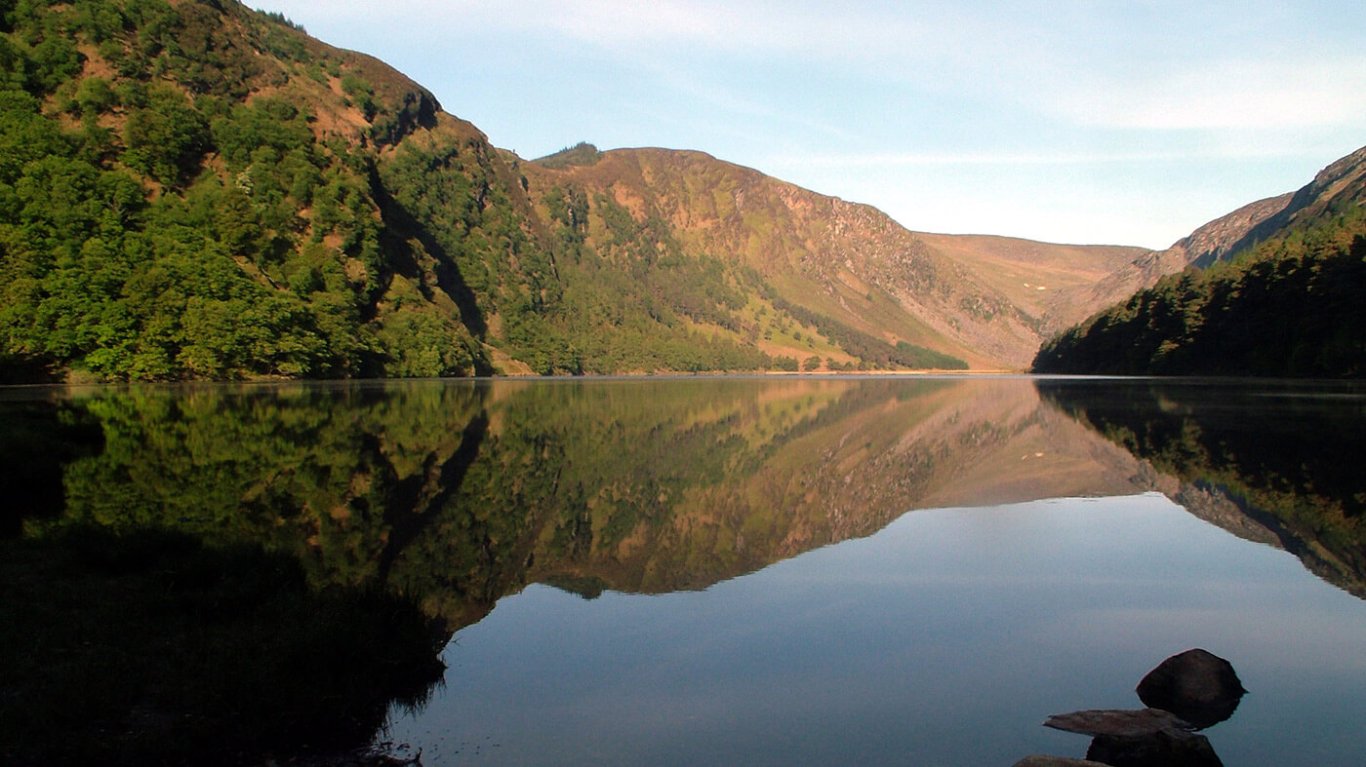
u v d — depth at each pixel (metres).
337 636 11.66
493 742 10.06
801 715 10.82
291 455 33.69
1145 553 19.66
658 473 34.12
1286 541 20.73
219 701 9.96
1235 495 27.09
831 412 69.88
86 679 10.16
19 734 8.98
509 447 40.59
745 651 13.31
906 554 19.89
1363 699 11.12
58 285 81.88
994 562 19.03
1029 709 10.92
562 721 10.69
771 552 20.39
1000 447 42.66
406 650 12.27
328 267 117.19
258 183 119.94
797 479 32.88
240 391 72.12
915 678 12.08
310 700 10.26
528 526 23.39
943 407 75.00
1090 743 9.80
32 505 22.50
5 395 62.28
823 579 17.75
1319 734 10.06
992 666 12.52
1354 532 21.66
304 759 9.42
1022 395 92.25
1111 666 12.48
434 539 21.36
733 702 11.28
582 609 15.72
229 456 32.59
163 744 9.05
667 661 12.91
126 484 25.89
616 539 21.92
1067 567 18.44
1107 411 62.41
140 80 126.88
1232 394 75.62
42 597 13.62
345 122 173.25
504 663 12.84
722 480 32.53
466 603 16.09
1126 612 15.15
